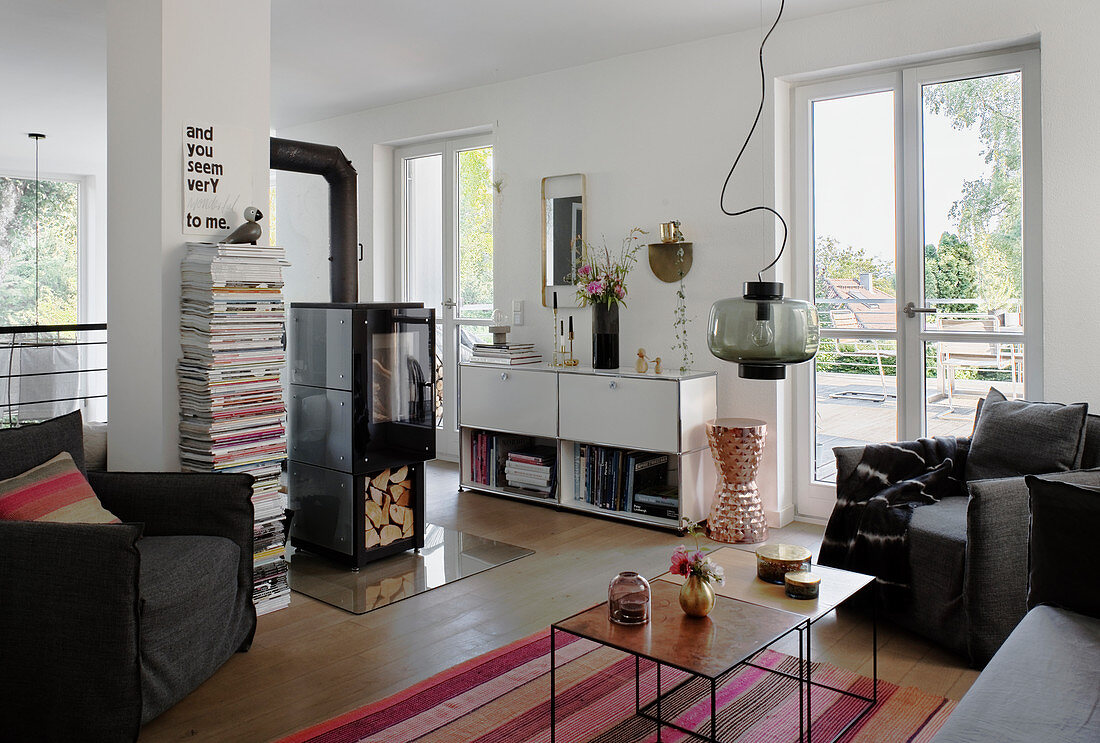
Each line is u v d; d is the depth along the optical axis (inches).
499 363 204.5
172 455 128.3
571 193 206.7
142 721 90.2
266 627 123.1
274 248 130.2
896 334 167.3
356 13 165.0
